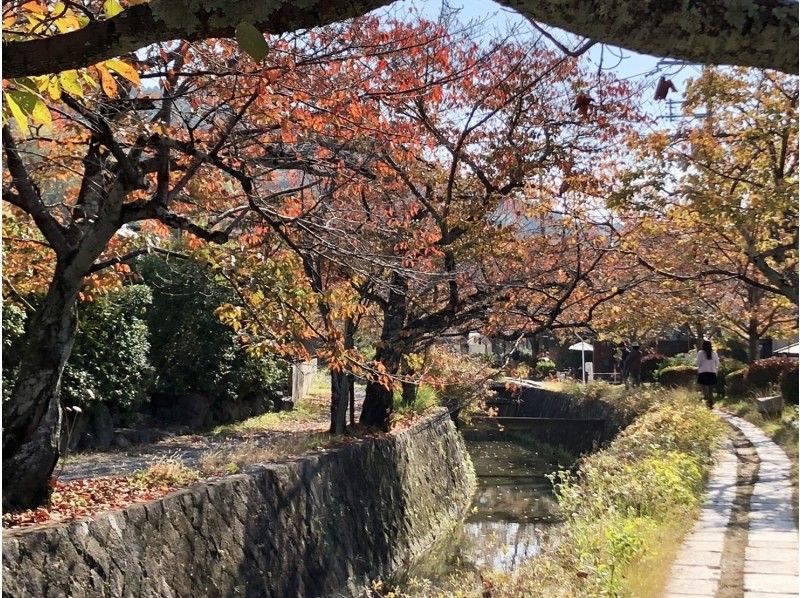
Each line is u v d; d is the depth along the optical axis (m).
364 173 8.84
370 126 7.53
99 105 6.23
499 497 17.61
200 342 16.83
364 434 13.62
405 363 13.91
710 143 11.61
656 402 17.98
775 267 13.33
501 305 11.74
